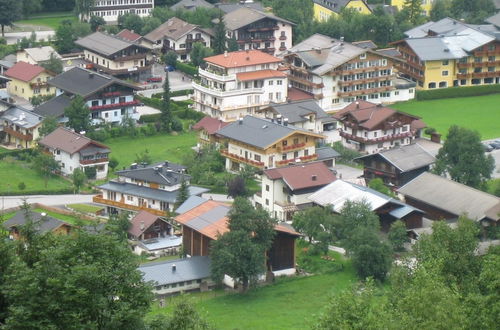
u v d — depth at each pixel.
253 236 150.75
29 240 95.81
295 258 158.00
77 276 85.94
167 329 94.81
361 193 172.62
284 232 154.62
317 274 155.75
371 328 96.50
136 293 90.06
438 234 131.88
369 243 152.38
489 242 157.88
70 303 85.81
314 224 163.62
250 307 144.50
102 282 88.44
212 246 149.50
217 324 138.12
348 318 99.12
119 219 167.62
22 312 84.62
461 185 176.00
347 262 159.50
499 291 112.12
